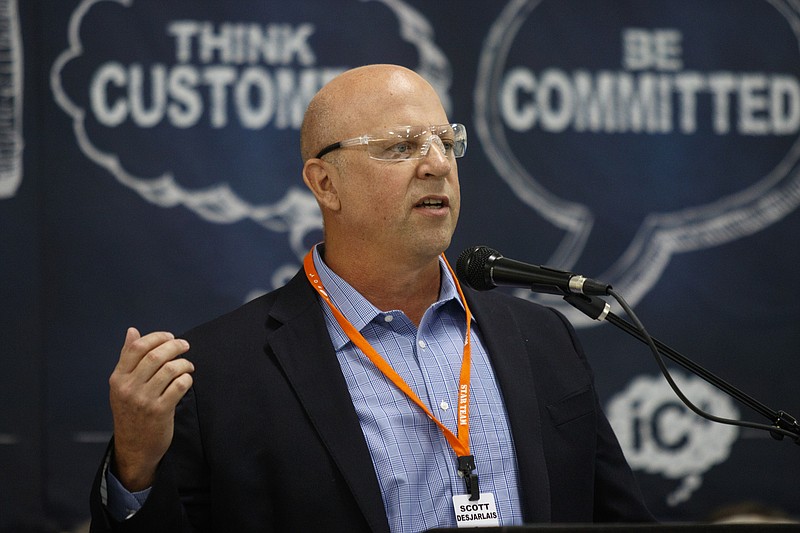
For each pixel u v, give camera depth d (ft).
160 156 38.34
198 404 21.06
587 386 23.04
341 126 22.18
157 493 19.03
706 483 39.81
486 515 20.40
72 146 37.86
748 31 41.55
